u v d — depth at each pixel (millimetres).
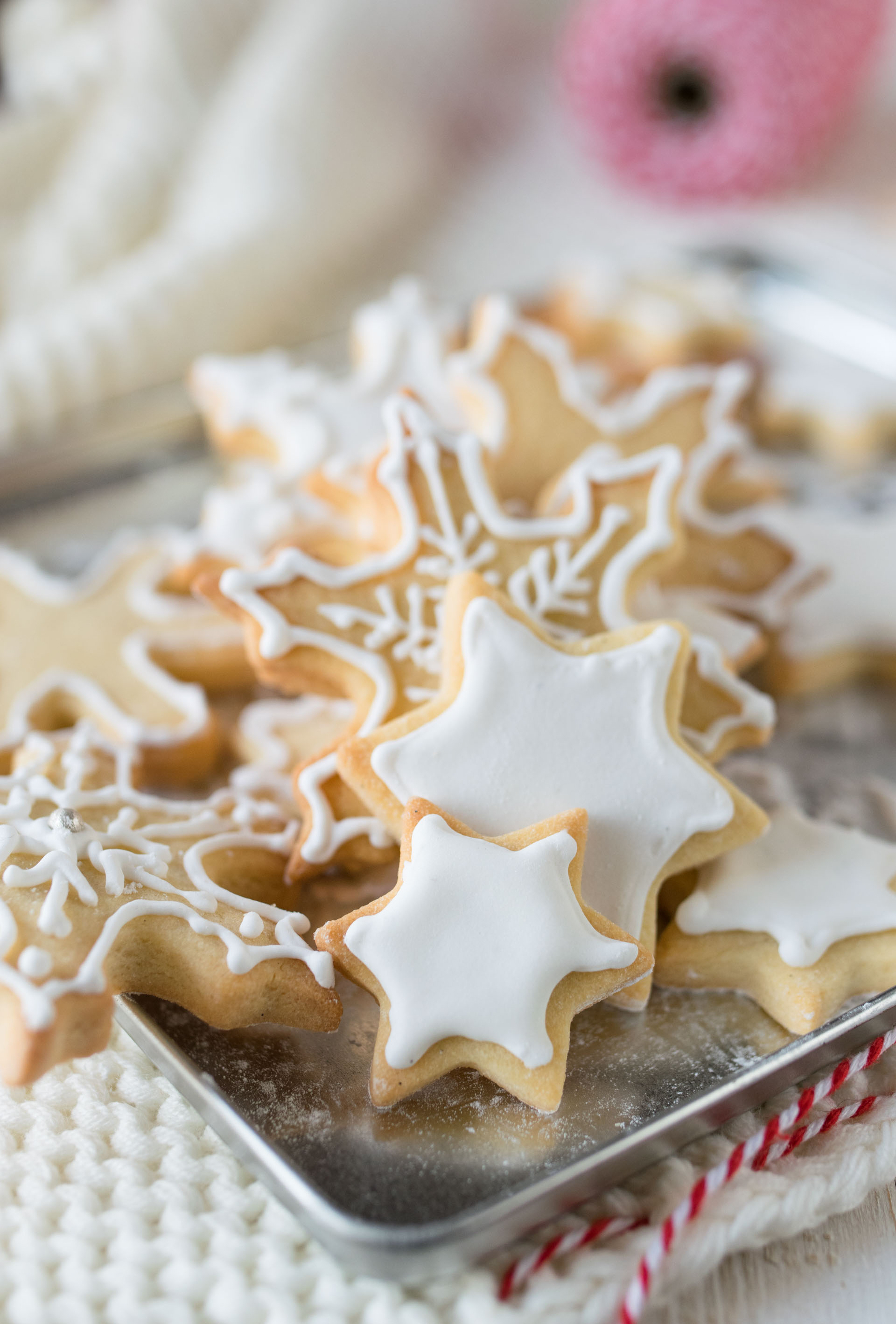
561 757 408
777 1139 396
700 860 415
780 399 562
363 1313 377
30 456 538
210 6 680
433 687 426
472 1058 393
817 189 703
